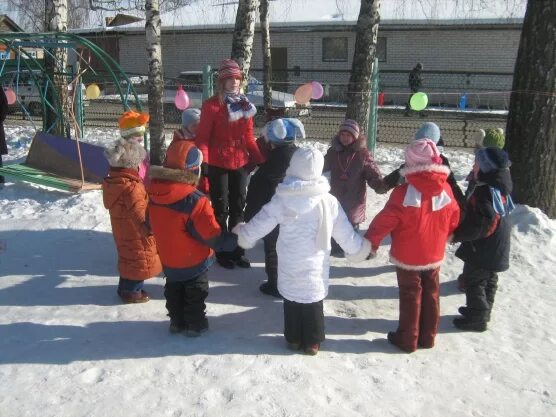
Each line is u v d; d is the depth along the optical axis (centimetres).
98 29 2869
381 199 761
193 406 325
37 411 318
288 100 1752
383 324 444
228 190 541
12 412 317
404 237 386
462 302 489
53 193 768
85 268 529
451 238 411
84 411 319
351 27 2489
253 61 2698
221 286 500
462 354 402
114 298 469
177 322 407
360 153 538
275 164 463
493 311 468
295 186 363
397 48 2486
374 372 372
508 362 394
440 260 394
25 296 467
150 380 349
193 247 390
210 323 429
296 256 370
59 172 845
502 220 418
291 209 364
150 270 454
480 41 2362
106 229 632
